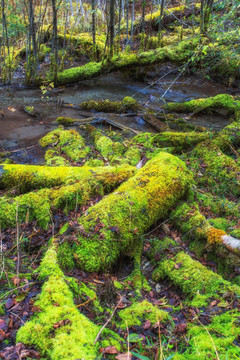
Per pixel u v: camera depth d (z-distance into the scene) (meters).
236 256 2.78
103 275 2.63
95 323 2.09
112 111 6.87
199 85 8.73
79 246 2.69
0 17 8.43
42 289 2.18
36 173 3.77
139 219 3.03
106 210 2.99
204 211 3.66
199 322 2.18
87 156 4.81
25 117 6.46
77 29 11.20
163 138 5.16
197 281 2.56
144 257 3.05
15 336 1.86
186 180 3.59
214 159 4.57
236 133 5.29
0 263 2.45
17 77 8.88
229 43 6.14
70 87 8.50
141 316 2.21
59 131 5.52
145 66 8.67
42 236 3.05
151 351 1.94
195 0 10.59
